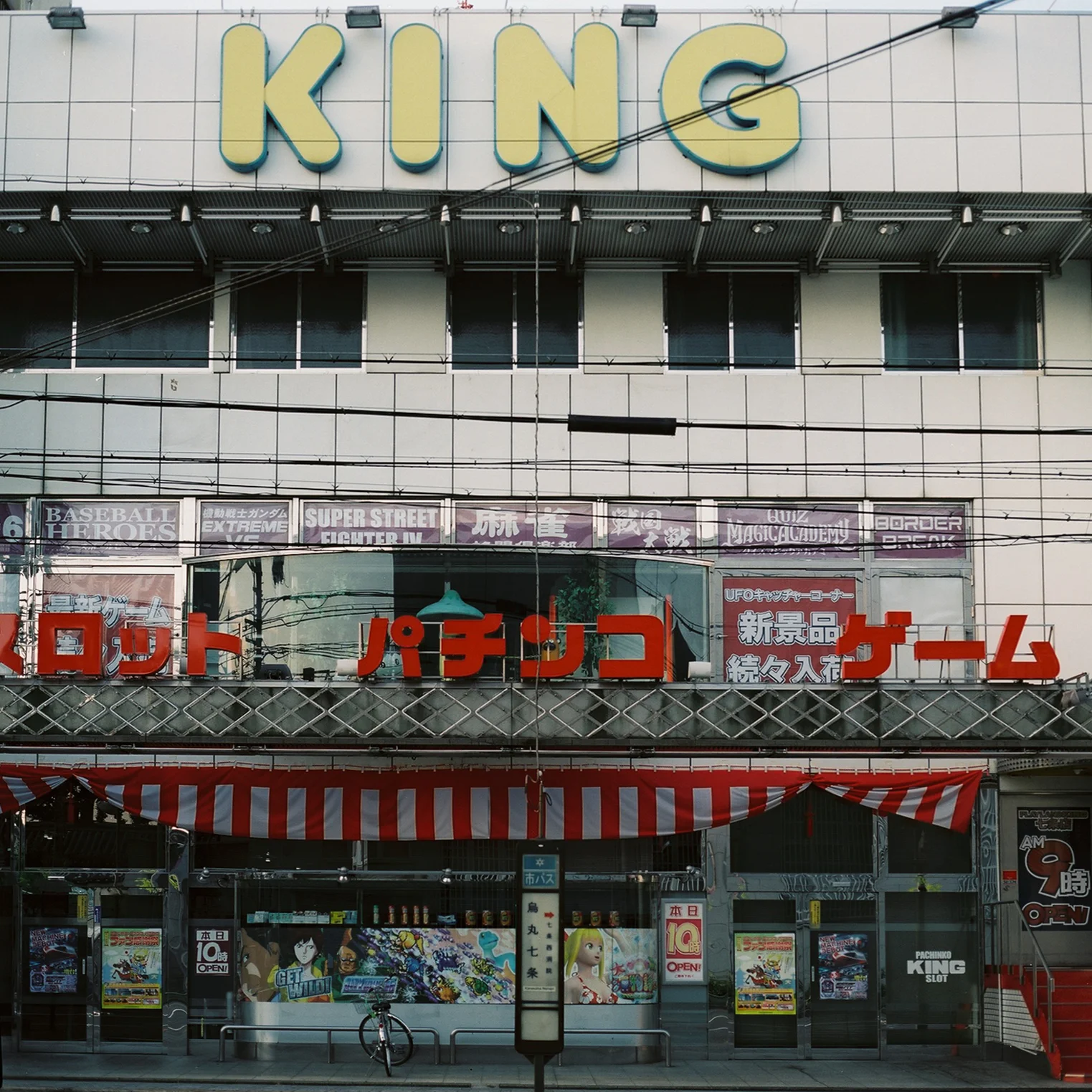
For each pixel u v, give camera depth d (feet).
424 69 71.61
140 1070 65.62
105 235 72.49
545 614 70.38
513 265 75.36
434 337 74.69
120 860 71.51
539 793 63.98
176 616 72.38
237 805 69.31
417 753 67.31
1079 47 72.43
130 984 70.74
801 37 72.28
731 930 70.54
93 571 72.90
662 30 72.43
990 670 63.93
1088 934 71.87
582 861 70.79
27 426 73.82
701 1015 69.97
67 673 64.59
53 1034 70.69
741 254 74.79
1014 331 75.10
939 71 72.28
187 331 75.00
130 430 73.82
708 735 63.67
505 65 71.61
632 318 74.95
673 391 74.23
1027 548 73.10
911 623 64.39
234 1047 69.92
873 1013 70.28
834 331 74.90
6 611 72.54
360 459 73.61
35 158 71.51
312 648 70.03
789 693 64.03
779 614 72.69
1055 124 71.82
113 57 72.33
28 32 72.49
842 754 64.90
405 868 71.00
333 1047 69.51
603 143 71.05
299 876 70.90
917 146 71.67
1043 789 71.82
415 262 75.25
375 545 71.05
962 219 70.13
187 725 64.08
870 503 73.67
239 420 73.92
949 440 73.92
